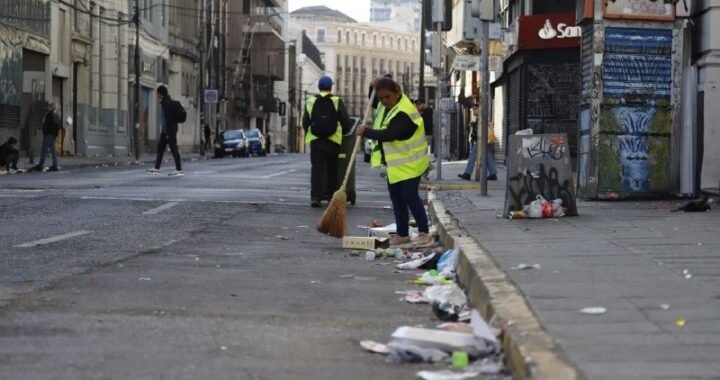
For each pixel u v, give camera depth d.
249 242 12.77
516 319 6.46
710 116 17.39
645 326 6.21
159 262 10.51
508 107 40.38
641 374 5.02
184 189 21.62
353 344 6.70
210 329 7.06
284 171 33.84
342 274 10.15
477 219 13.85
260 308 7.98
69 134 51.09
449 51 47.62
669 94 17.73
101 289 8.64
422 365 6.10
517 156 13.95
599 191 17.67
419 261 10.68
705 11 17.66
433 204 17.19
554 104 34.06
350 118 18.50
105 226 13.97
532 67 34.28
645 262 9.03
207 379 5.64
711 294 7.32
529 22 33.72
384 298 8.66
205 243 12.44
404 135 12.39
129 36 61.12
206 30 88.31
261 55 112.44
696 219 13.57
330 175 18.66
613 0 17.59
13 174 29.97
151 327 7.07
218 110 94.12
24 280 9.02
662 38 17.70
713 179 17.47
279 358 6.22
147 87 66.94
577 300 7.07
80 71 53.44
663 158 17.75
